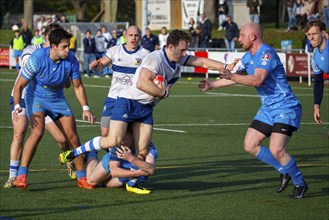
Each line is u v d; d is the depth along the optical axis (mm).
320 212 16922
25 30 72188
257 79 17453
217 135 31141
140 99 18156
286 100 18062
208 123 35125
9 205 17297
